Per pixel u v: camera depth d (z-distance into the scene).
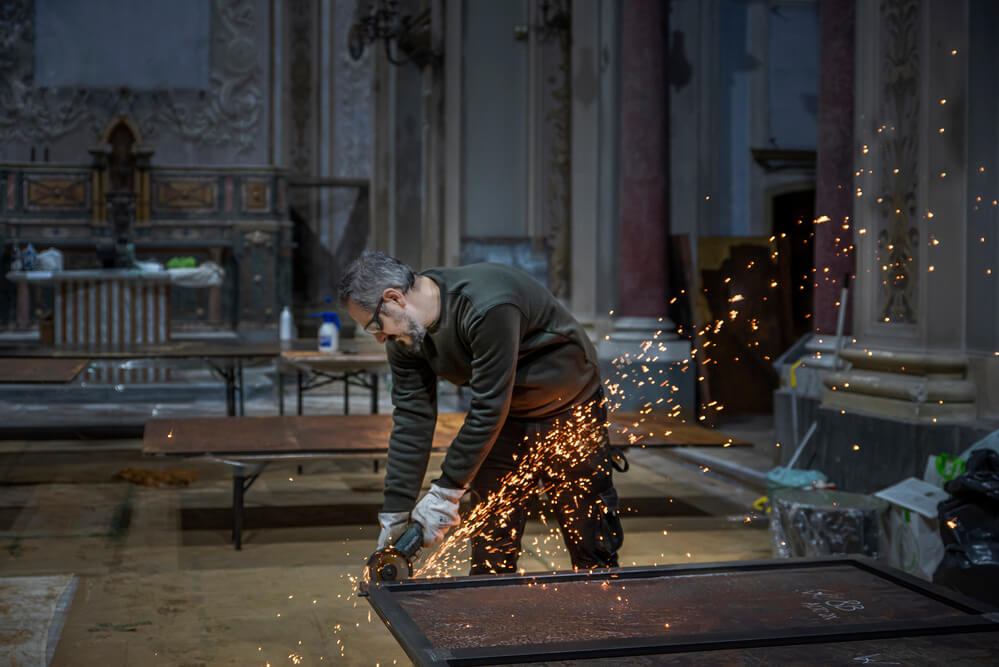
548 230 9.75
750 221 9.54
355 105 18.44
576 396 2.70
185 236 15.07
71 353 6.89
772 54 9.52
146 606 3.71
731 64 9.45
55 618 3.54
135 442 7.94
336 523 5.21
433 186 11.69
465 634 1.63
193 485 6.25
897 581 1.94
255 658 3.14
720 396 8.81
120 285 10.18
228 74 15.84
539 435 2.71
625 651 1.52
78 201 14.96
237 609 3.68
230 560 4.43
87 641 3.28
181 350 7.32
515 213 9.94
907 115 4.90
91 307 10.16
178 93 15.76
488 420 2.34
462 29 9.78
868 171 5.21
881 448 4.95
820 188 6.54
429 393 2.54
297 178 18.17
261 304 15.24
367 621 3.54
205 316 14.98
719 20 9.34
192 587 3.98
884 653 1.53
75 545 4.68
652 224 8.58
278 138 15.96
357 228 18.47
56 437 8.13
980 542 3.52
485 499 2.79
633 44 8.52
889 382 4.94
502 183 9.90
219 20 15.81
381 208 17.39
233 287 15.22
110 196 14.63
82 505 5.60
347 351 7.17
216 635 3.37
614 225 8.86
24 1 15.50
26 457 7.21
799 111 9.61
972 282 4.75
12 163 14.75
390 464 2.50
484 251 9.82
